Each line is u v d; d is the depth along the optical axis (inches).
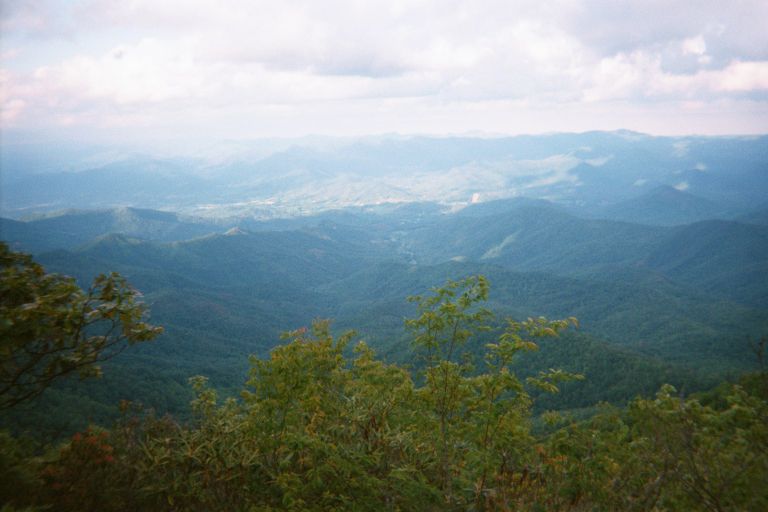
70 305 159.3
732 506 148.8
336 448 174.1
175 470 166.1
